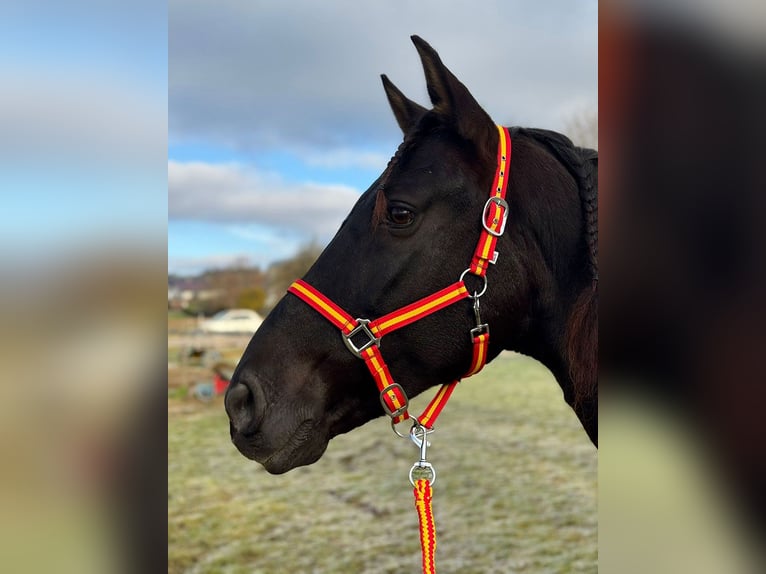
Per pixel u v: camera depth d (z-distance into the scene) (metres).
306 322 1.51
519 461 5.37
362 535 4.04
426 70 1.51
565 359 1.60
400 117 1.83
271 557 3.72
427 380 1.55
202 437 6.40
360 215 1.55
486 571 3.43
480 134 1.51
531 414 7.04
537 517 4.19
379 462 5.60
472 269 1.48
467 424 6.61
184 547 3.87
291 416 1.47
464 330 1.50
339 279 1.51
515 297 1.53
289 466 1.49
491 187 1.51
